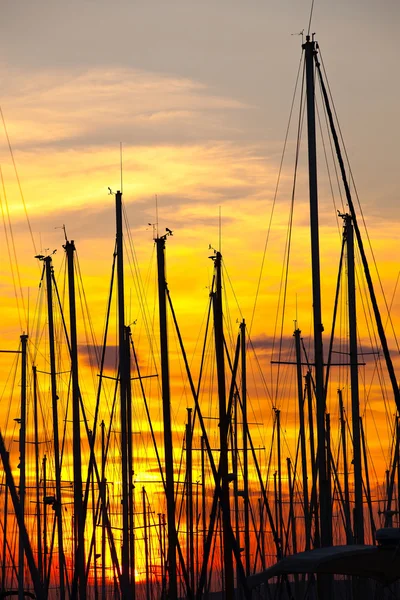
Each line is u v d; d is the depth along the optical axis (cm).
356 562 6619
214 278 11831
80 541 10956
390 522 11719
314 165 8512
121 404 11400
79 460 11181
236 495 13275
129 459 12581
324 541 8038
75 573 10919
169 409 10456
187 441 14225
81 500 11106
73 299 11425
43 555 13938
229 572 9112
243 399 13362
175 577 10069
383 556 6569
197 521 15400
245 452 13725
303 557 6675
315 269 8394
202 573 10412
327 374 10912
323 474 8138
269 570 6769
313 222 8425
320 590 8038
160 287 10781
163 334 10638
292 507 15288
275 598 12431
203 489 14450
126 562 11156
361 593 9938
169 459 10319
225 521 9200
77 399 11262
